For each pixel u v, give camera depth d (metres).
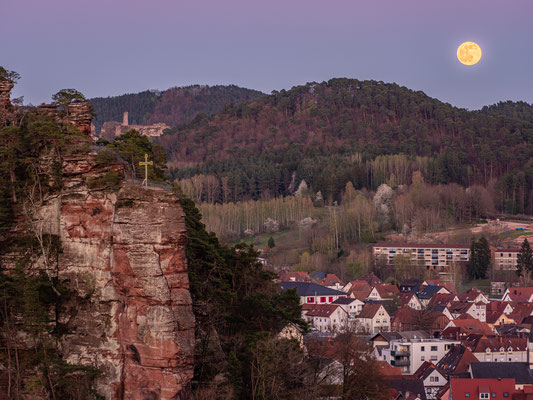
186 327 66.25
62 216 69.12
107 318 66.69
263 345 78.94
